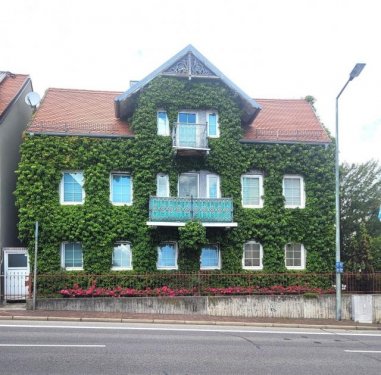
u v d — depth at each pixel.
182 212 20.66
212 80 22.17
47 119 21.55
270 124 24.47
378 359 10.59
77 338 11.77
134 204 20.98
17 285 19.75
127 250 21.06
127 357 9.68
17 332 12.52
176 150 20.97
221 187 21.84
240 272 21.53
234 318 17.16
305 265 22.41
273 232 22.06
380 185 31.09
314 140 23.03
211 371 8.79
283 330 15.54
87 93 25.39
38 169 20.08
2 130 20.64
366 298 18.03
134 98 21.66
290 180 22.98
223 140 21.89
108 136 20.98
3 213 20.64
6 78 24.97
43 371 8.29
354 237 28.05
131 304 17.27
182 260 21.08
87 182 20.59
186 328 14.85
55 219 20.14
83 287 19.64
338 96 18.33
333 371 9.20
